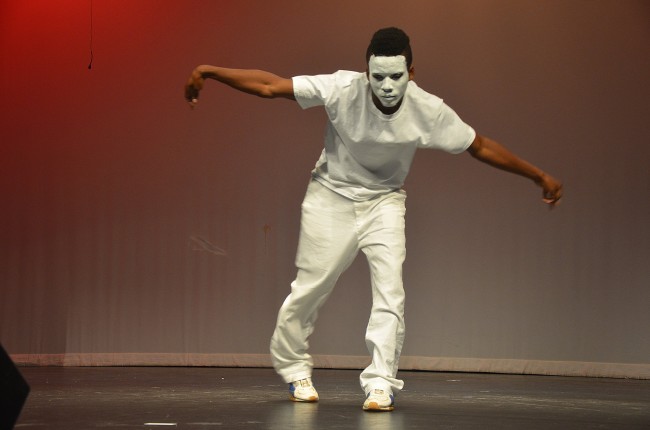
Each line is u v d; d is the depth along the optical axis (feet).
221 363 26.99
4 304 28.43
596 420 13.58
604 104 24.97
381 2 26.45
